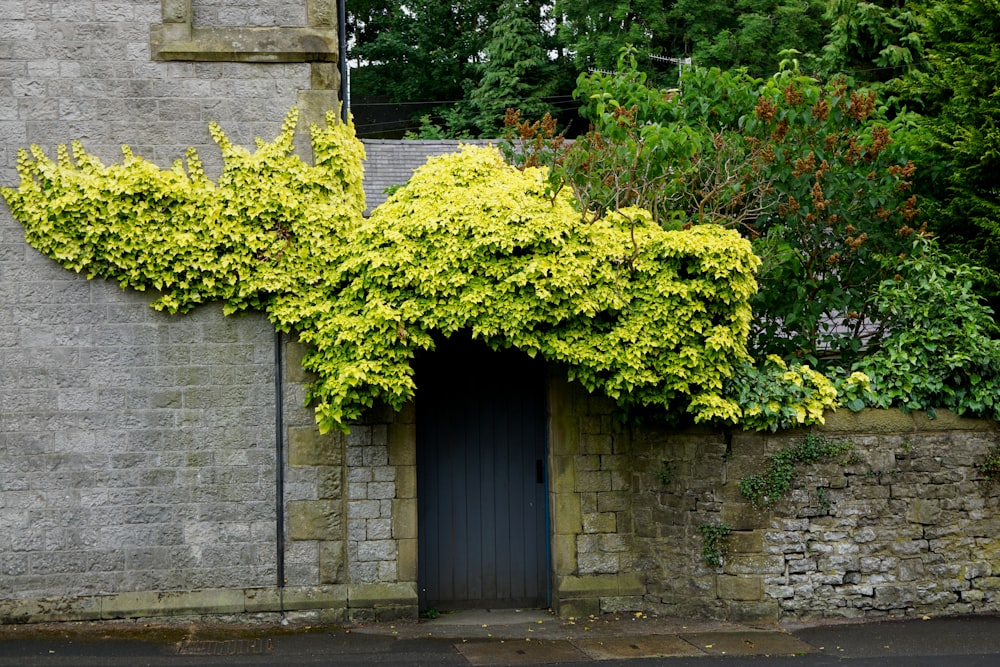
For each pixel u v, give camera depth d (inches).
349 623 344.2
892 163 410.3
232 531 340.8
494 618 356.8
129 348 337.4
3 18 333.4
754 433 342.0
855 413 347.3
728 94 415.8
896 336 366.6
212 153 340.5
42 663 291.1
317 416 326.3
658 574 357.1
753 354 389.1
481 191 331.9
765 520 342.0
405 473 349.7
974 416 354.3
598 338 329.7
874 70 811.4
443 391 372.2
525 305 322.7
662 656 304.7
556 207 331.0
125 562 335.9
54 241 331.9
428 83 1186.6
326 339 330.0
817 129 394.3
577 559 360.8
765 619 339.6
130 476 336.8
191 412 339.6
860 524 345.4
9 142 332.2
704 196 383.9
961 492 351.6
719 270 326.0
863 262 394.6
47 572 332.8
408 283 324.5
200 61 340.5
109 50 337.1
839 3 820.0
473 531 371.2
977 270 402.6
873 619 343.6
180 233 335.9
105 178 332.8
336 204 345.1
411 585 349.1
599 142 371.9
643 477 361.7
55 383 334.0
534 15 1127.6
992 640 316.8
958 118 435.5
